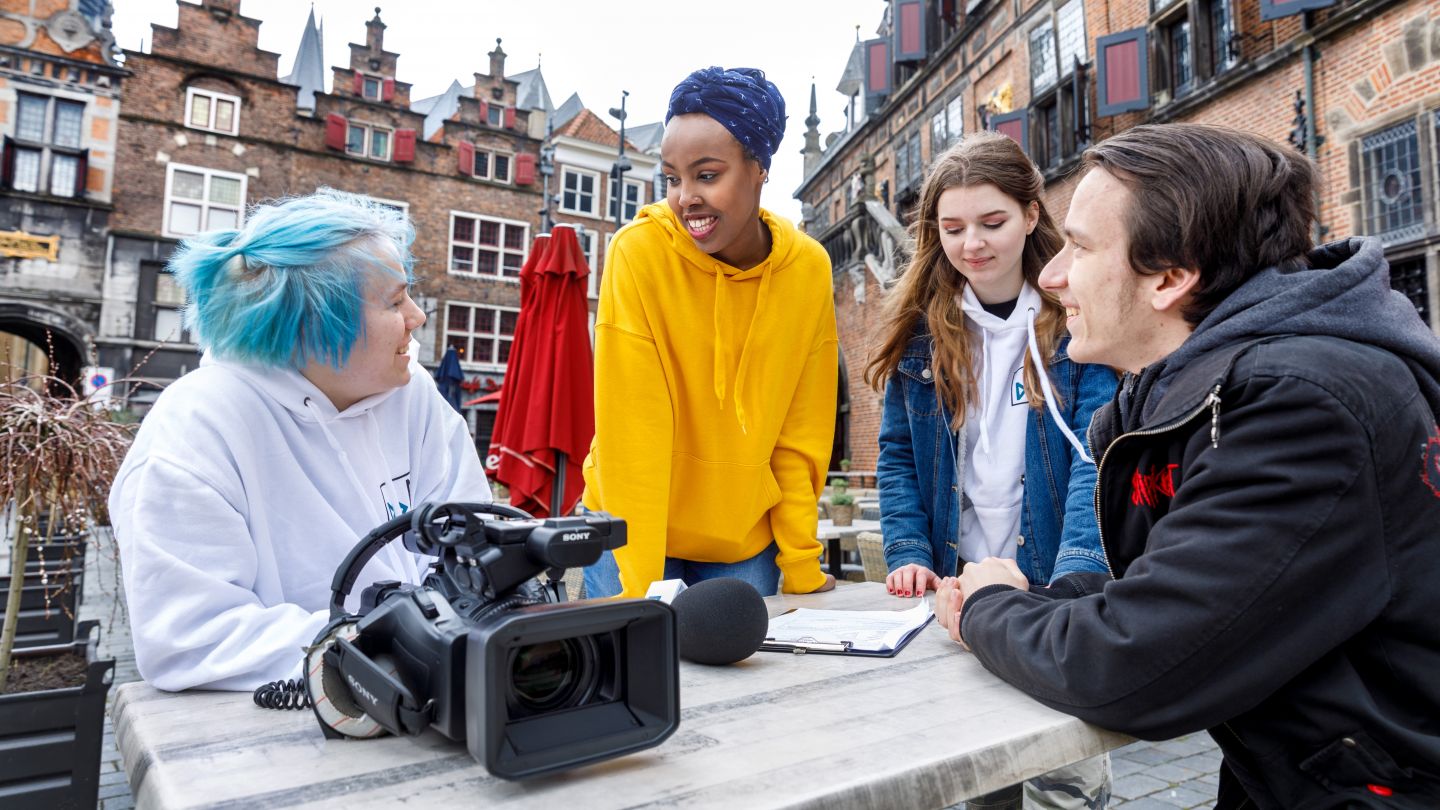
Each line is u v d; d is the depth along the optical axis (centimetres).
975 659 115
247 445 121
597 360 165
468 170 2433
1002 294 179
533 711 72
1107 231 106
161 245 2005
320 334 124
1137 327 108
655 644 75
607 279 169
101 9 2005
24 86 1911
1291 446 83
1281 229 100
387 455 150
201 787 67
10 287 1864
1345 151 863
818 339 186
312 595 129
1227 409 92
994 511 182
